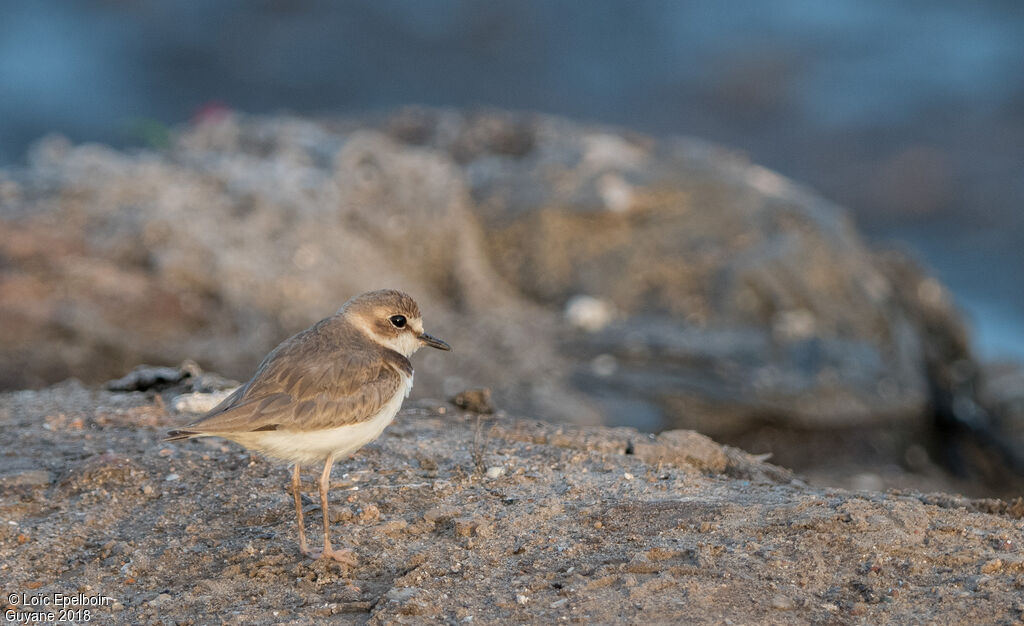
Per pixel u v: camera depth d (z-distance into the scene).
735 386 15.45
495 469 7.77
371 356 6.75
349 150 18.75
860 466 15.24
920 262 18.73
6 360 13.91
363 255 17.03
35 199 16.75
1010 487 16.28
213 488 7.58
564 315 17.00
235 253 16.02
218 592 6.27
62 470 7.88
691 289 17.12
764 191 18.14
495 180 18.84
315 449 6.46
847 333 16.72
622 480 7.59
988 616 5.62
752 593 5.91
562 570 6.29
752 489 7.48
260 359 14.82
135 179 17.34
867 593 5.89
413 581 6.23
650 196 18.00
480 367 15.29
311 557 6.55
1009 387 18.12
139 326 14.82
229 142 19.62
